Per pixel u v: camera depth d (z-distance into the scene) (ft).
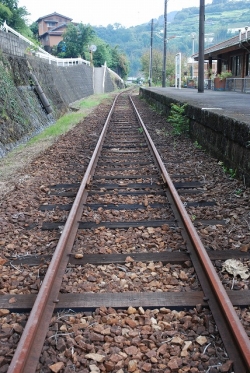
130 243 15.43
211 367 9.05
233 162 24.48
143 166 27.86
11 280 13.03
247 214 17.88
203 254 13.08
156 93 70.54
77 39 217.56
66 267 13.51
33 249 15.25
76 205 17.87
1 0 127.75
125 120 57.00
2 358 9.32
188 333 10.27
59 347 9.70
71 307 11.23
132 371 9.01
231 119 24.34
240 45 74.43
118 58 318.04
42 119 52.54
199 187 22.66
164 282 12.64
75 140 39.29
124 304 11.37
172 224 17.03
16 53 53.52
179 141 37.60
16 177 25.94
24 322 10.76
